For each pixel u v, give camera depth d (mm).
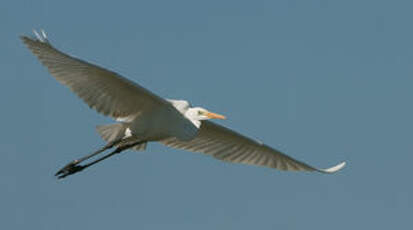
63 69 13406
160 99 14398
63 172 15141
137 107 14719
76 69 13430
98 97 14133
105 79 13781
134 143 15250
